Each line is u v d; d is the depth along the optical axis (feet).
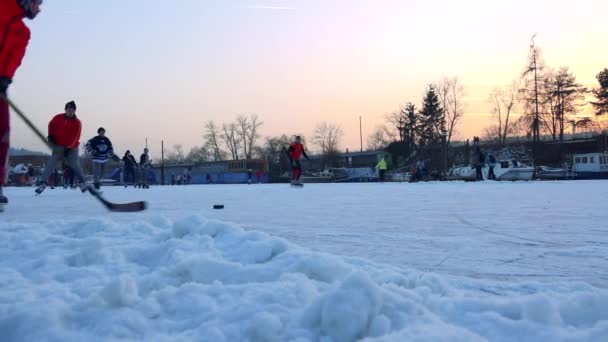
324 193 44.11
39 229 15.24
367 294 6.50
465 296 8.00
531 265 10.89
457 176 117.70
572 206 25.63
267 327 6.29
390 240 14.53
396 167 216.33
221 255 10.93
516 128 177.47
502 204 27.48
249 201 32.53
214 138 286.66
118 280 7.41
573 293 7.92
